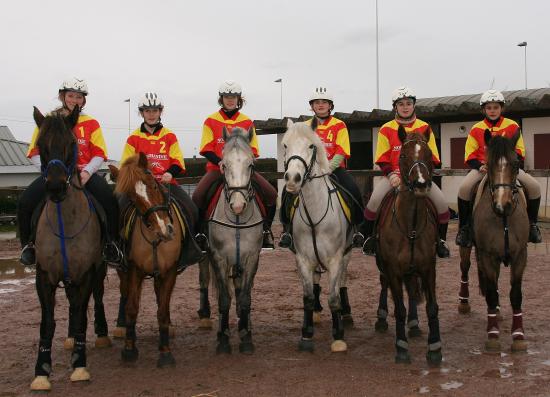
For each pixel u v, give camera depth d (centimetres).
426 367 539
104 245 559
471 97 2117
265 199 659
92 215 535
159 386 508
